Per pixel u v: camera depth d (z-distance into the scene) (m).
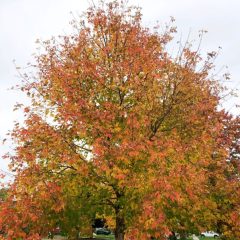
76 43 13.26
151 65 12.14
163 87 12.84
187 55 13.23
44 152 11.11
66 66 12.62
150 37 13.31
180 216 12.78
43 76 12.79
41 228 11.38
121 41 12.95
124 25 13.08
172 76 12.90
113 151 10.82
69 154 11.28
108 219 13.10
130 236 10.13
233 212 13.21
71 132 11.67
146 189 10.57
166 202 10.83
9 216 10.46
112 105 11.82
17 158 11.32
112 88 12.20
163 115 12.68
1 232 10.98
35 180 10.95
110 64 12.79
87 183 11.53
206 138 11.84
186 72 12.81
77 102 11.86
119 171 10.24
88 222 12.41
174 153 11.04
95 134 11.49
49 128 11.59
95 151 10.38
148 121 11.50
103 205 12.41
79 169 10.95
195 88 12.95
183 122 12.78
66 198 11.44
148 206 9.74
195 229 13.78
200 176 11.18
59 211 11.56
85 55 12.88
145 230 10.15
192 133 12.73
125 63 12.11
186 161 11.48
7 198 10.92
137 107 11.98
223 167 13.64
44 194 10.55
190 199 11.83
